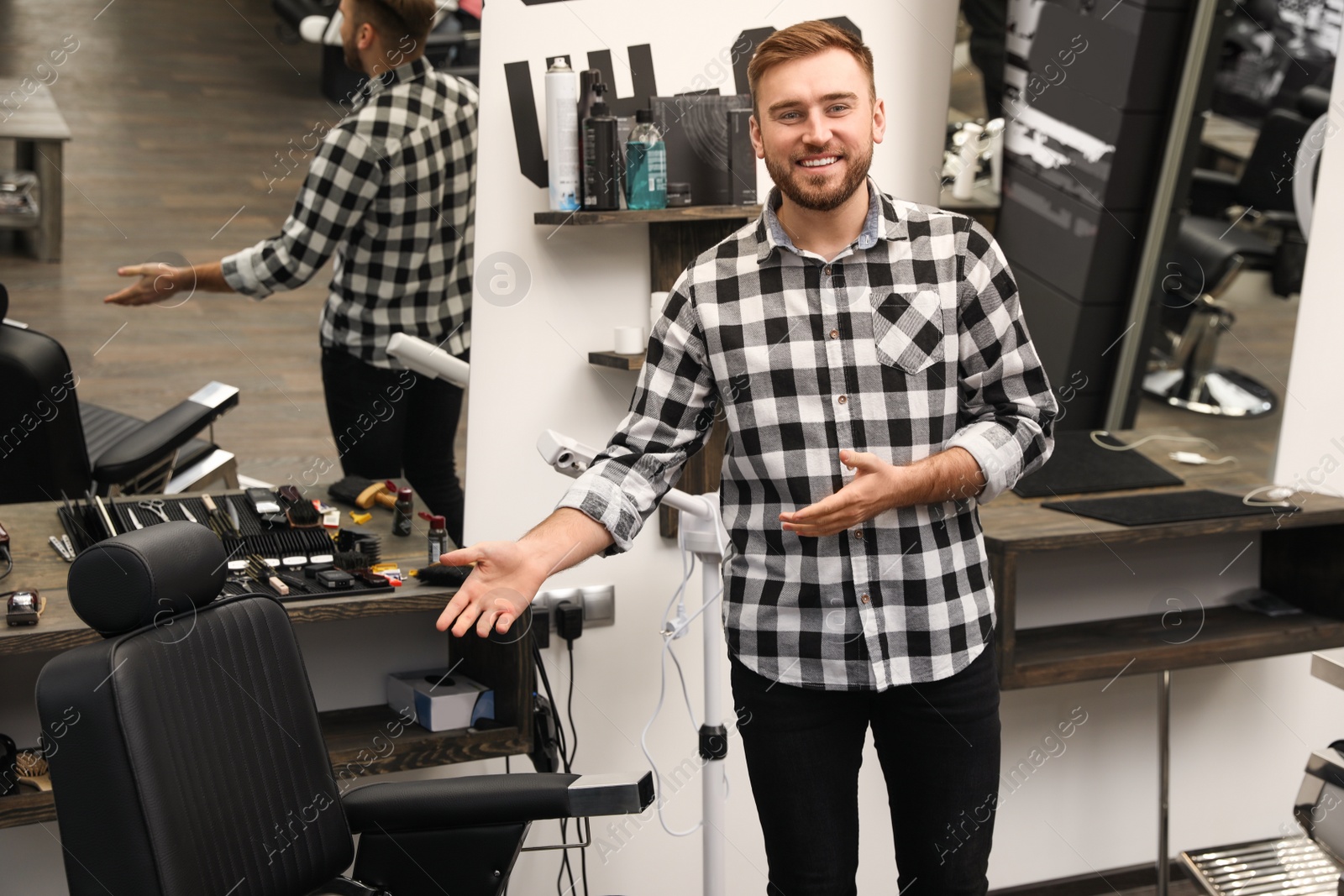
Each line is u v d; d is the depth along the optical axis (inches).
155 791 54.6
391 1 82.8
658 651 94.7
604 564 92.3
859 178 61.2
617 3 86.7
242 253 86.9
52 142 83.0
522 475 89.8
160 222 85.9
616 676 93.9
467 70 85.0
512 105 86.0
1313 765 78.6
